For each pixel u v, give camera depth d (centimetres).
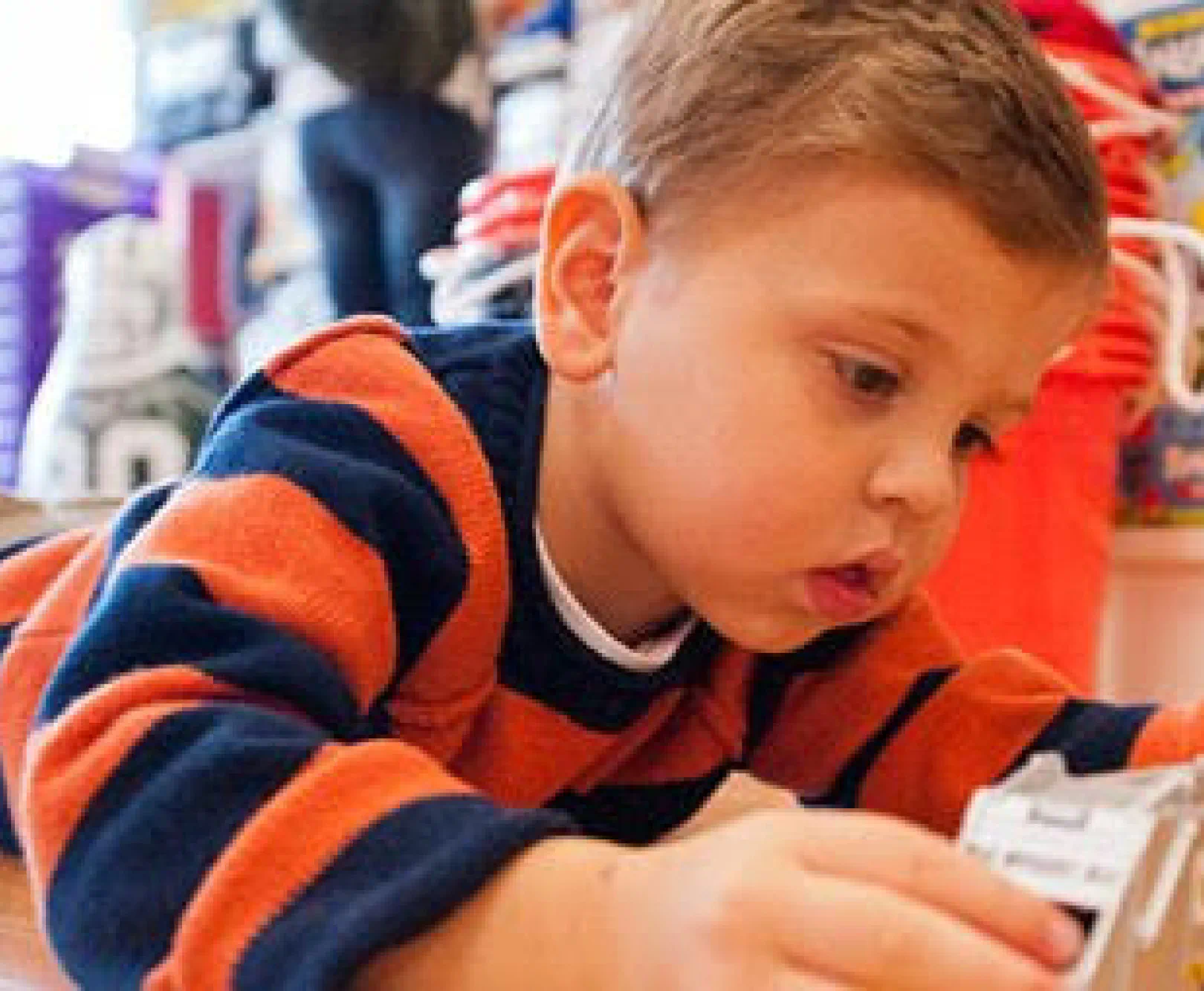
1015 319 50
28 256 178
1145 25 103
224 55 173
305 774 38
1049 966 32
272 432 52
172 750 40
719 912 32
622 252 55
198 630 43
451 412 57
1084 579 93
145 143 181
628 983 34
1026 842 35
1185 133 100
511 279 104
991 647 91
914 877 32
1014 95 51
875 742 68
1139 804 36
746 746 72
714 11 55
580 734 62
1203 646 98
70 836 40
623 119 57
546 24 130
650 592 60
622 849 37
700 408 52
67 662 44
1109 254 54
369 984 36
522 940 35
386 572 50
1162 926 34
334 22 150
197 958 37
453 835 37
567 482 58
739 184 51
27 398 176
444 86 148
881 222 49
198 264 170
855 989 31
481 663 58
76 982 40
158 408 155
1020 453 91
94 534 71
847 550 50
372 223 154
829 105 50
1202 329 97
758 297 50
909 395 50
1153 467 100
